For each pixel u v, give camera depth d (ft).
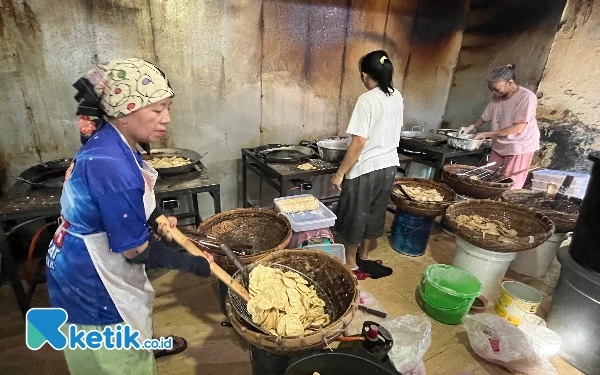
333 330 4.02
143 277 4.26
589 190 5.83
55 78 7.73
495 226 7.84
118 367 4.09
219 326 6.88
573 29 10.00
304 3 9.75
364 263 8.97
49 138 8.07
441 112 13.98
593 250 5.81
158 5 8.15
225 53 9.22
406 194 8.82
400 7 11.32
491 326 6.08
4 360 5.92
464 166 10.23
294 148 10.19
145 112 3.41
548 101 10.91
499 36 11.75
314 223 7.16
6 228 8.14
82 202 3.34
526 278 8.75
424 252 9.75
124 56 8.16
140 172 3.53
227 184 10.59
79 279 3.60
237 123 10.07
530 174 11.26
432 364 6.08
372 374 4.11
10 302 7.25
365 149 7.58
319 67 10.70
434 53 12.67
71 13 7.44
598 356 5.81
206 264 4.17
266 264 5.35
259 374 4.78
